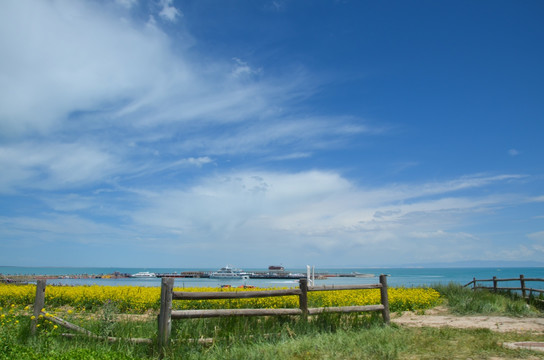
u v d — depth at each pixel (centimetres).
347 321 979
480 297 1647
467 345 749
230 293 833
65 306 1529
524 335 867
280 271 13788
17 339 770
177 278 13400
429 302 1625
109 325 806
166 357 691
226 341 775
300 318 918
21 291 1669
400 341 774
